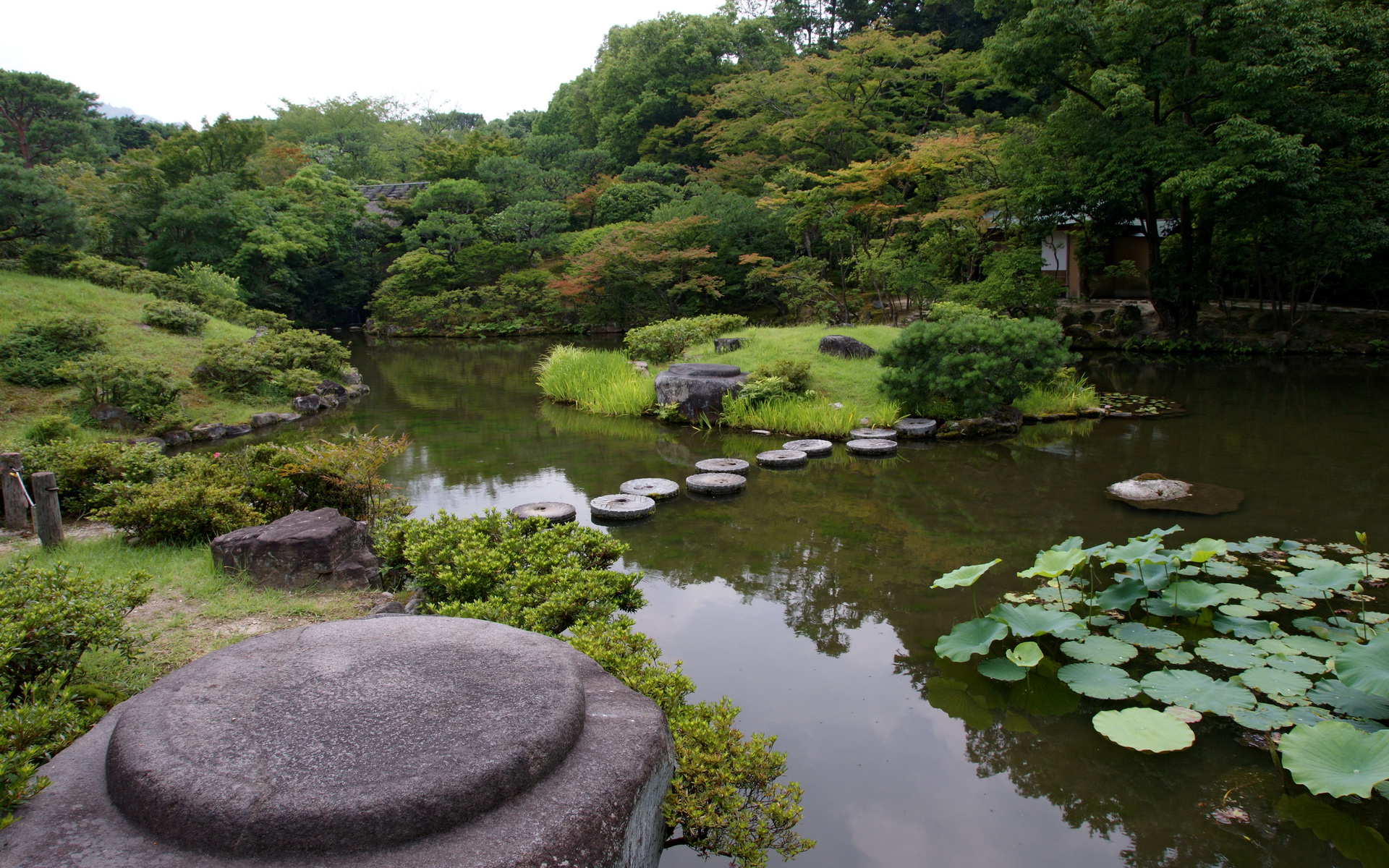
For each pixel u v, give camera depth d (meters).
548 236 31.73
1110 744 3.84
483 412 13.68
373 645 2.86
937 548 6.54
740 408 11.97
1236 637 4.61
